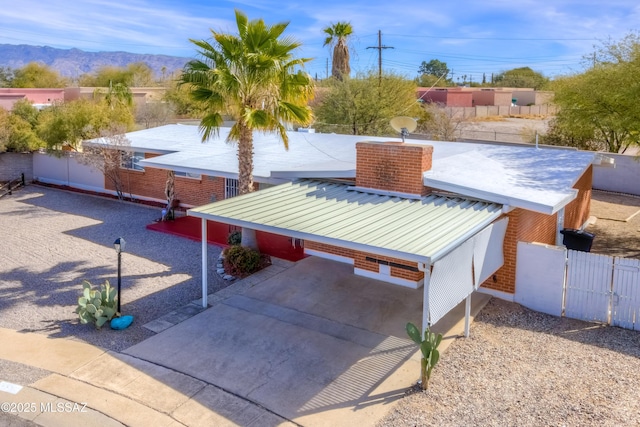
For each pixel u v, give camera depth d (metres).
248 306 13.12
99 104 31.53
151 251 17.88
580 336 11.39
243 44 14.66
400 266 13.30
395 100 41.97
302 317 12.45
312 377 9.88
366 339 11.33
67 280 15.14
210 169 18.42
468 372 9.91
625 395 9.02
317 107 42.53
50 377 9.92
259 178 17.12
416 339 9.38
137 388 9.56
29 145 30.19
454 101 64.62
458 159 16.19
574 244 16.55
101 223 21.70
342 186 14.83
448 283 9.91
